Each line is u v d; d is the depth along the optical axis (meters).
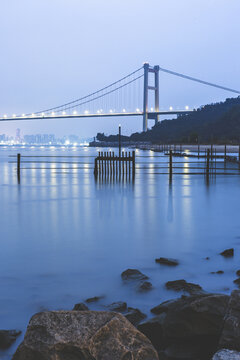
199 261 8.30
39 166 54.19
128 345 3.11
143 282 6.57
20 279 7.10
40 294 6.30
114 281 6.92
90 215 15.01
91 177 35.00
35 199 20.25
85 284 6.77
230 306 3.92
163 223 13.16
